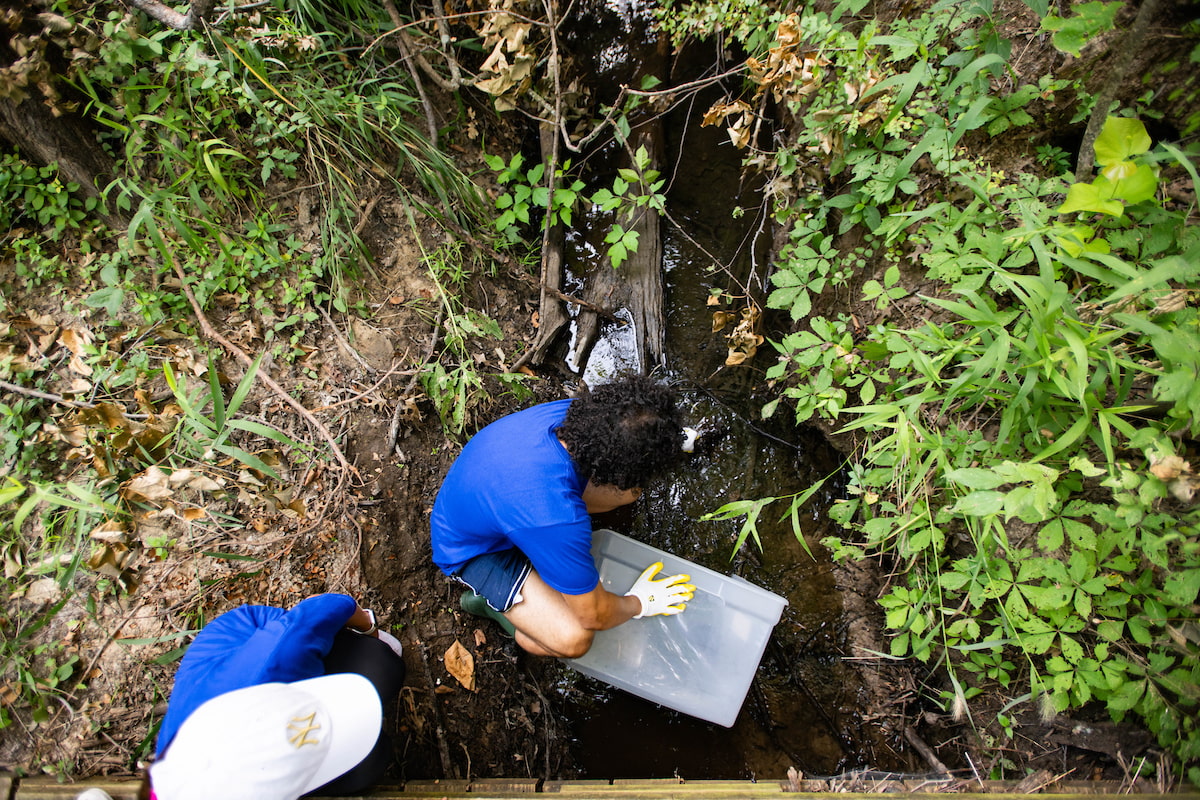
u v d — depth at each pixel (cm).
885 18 249
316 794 186
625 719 261
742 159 289
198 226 246
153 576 213
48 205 233
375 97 275
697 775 253
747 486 280
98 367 227
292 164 261
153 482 204
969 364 192
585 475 184
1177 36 193
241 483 226
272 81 259
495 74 260
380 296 268
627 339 295
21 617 205
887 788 211
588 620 204
